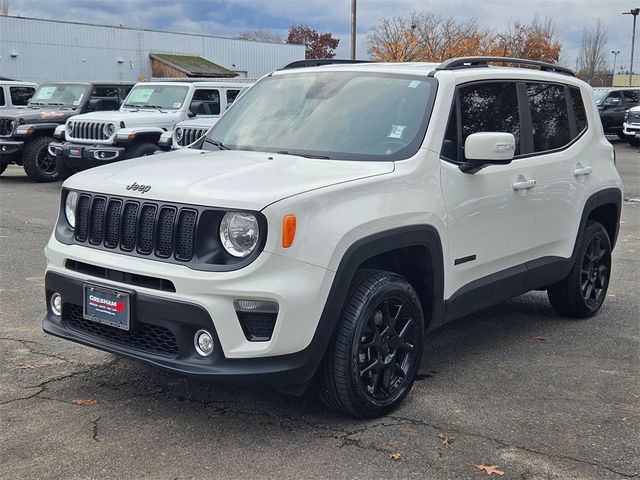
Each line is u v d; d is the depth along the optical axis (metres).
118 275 3.78
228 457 3.54
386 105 4.58
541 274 5.34
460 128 4.60
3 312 5.84
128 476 3.34
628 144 27.97
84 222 4.01
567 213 5.55
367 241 3.77
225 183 3.69
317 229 3.59
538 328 5.82
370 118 4.54
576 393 4.46
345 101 4.74
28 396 4.21
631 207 12.62
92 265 3.88
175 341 3.63
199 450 3.60
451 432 3.87
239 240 3.47
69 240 4.07
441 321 4.47
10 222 10.10
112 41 45.66
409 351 4.19
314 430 3.85
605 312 6.32
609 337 5.61
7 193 13.23
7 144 14.47
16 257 7.89
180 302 3.53
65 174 14.04
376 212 3.84
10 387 4.33
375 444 3.71
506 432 3.88
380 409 3.99
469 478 3.39
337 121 4.61
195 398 4.23
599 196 5.91
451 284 4.46
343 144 4.43
